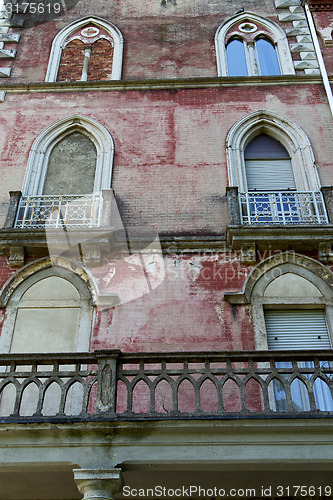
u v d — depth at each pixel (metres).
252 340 9.93
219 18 15.60
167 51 14.84
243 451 7.53
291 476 8.31
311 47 14.68
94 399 9.31
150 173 12.29
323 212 11.35
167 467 7.64
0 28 15.45
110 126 13.11
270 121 13.13
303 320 10.34
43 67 14.58
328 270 10.66
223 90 13.70
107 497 7.26
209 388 9.39
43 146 12.86
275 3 15.81
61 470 7.72
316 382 9.60
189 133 12.92
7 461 7.52
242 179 12.24
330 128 12.93
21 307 10.46
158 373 8.10
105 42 15.20
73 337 10.09
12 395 9.48
